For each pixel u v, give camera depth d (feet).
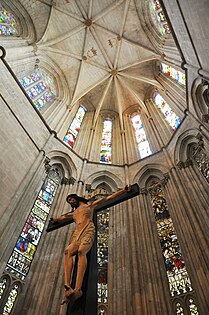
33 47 57.16
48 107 58.23
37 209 39.99
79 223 14.34
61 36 64.95
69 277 11.52
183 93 52.01
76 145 59.88
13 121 41.45
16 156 39.40
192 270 31.65
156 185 49.11
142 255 36.65
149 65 69.97
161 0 40.29
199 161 43.11
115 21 67.05
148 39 64.28
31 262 33.86
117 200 15.38
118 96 74.74
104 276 36.06
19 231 33.53
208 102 40.86
